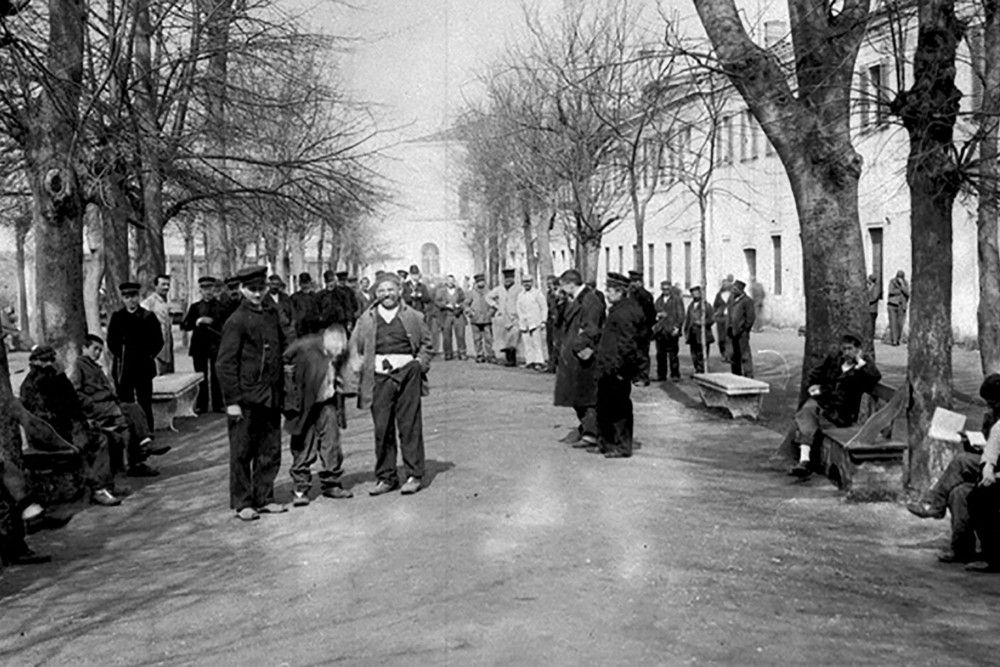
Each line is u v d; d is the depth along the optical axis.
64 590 7.30
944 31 9.18
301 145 20.17
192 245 38.31
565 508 9.44
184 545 8.57
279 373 9.73
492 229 46.50
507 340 27.25
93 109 13.86
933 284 9.28
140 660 5.75
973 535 7.43
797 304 35.16
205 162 19.95
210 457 13.23
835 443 10.30
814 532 8.46
